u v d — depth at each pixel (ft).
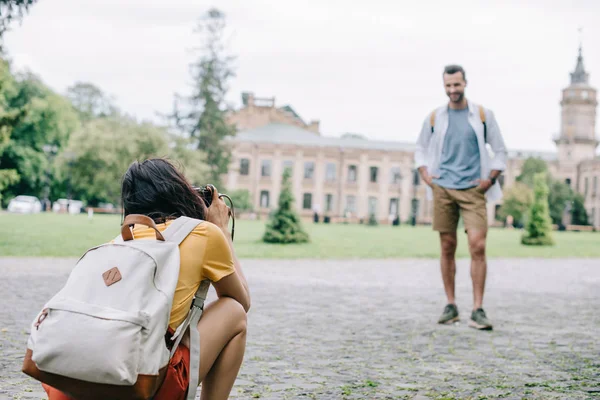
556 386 12.17
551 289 32.76
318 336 17.21
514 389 11.91
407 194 261.44
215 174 179.73
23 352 13.66
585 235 145.89
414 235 104.73
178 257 6.21
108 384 5.62
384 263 49.98
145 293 5.87
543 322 20.90
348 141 268.62
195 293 6.79
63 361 5.57
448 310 20.06
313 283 32.27
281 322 19.47
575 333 18.74
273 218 71.72
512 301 26.84
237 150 249.55
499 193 19.57
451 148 19.51
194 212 7.07
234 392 11.21
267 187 251.39
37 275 30.12
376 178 259.60
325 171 256.11
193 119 180.96
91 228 79.30
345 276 37.22
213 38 181.88
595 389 11.97
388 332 18.13
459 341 16.96
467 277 39.09
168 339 6.37
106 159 152.46
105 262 5.97
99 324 5.59
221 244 6.72
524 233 89.71
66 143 201.98
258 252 56.44
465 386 12.07
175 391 6.25
